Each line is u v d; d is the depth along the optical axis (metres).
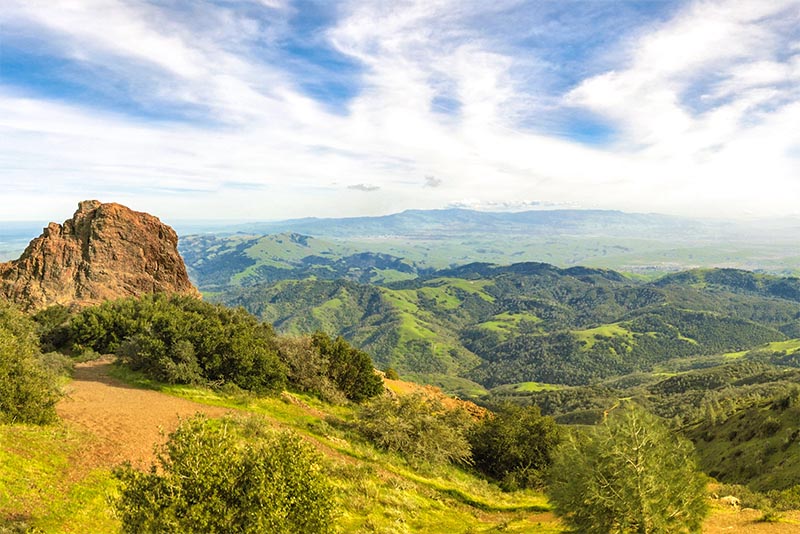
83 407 25.30
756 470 60.12
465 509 26.36
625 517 15.05
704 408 135.38
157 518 9.26
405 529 19.48
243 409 31.92
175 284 65.19
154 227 65.81
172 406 28.50
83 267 59.41
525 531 20.52
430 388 65.44
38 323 45.06
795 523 18.11
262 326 50.50
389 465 29.70
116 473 9.98
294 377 43.41
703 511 15.51
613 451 14.98
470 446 37.56
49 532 12.33
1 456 15.33
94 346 41.66
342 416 39.78
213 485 9.77
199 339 35.84
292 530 10.21
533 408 42.66
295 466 10.68
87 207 64.81
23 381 19.98
